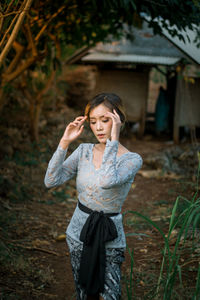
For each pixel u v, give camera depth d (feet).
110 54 30.45
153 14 13.76
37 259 11.78
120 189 6.68
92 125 6.96
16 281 10.23
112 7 14.34
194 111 30.96
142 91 32.71
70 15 16.84
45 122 28.99
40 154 22.98
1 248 11.41
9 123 26.99
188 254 11.43
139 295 9.46
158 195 18.58
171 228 7.60
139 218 15.25
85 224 6.65
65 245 13.07
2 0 9.02
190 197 17.21
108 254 6.73
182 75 28.55
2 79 17.87
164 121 33.78
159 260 11.44
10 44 8.34
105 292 6.63
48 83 25.26
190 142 30.81
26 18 14.92
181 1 12.96
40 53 16.92
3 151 21.54
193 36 16.69
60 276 10.92
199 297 8.41
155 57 29.17
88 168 6.80
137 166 6.78
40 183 19.01
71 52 30.27
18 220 14.52
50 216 15.64
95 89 33.32
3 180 17.35
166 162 23.81
